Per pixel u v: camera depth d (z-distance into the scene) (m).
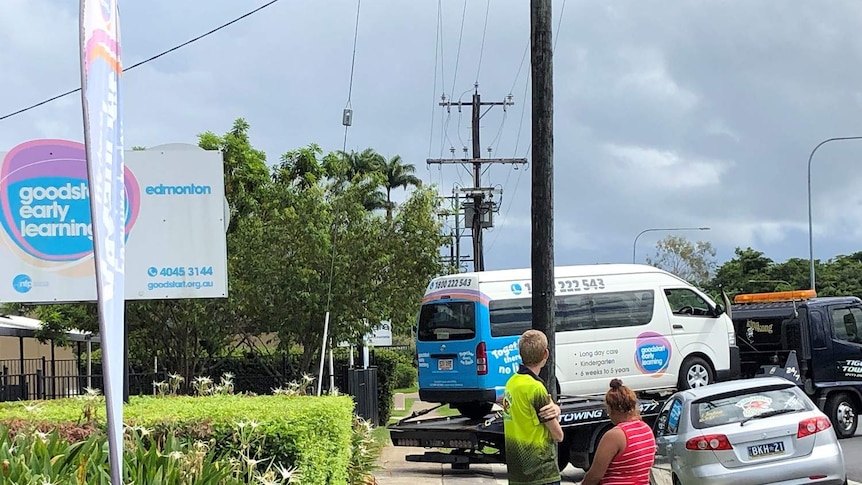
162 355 18.23
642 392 17.53
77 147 10.57
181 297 10.73
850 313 19.34
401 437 15.52
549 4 10.36
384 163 63.50
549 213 10.16
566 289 17.16
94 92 3.75
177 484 5.34
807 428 10.18
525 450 6.77
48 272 10.46
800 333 18.89
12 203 10.45
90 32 3.71
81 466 5.15
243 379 19.34
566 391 16.80
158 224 10.73
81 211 10.54
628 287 17.62
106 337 3.79
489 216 35.84
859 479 13.62
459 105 37.09
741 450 10.05
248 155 19.19
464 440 14.80
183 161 10.79
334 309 17.28
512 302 16.75
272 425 7.14
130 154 10.71
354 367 20.97
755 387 10.61
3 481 4.80
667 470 10.70
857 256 71.75
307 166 22.56
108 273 3.86
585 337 17.08
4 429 5.88
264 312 17.25
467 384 16.53
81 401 8.80
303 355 17.69
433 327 17.16
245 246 17.39
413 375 45.69
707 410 10.45
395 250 18.28
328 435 7.70
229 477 5.85
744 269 68.31
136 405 8.02
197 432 7.03
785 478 9.98
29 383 20.61
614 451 6.54
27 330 20.95
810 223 36.31
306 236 17.03
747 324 20.39
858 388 19.00
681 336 17.89
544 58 10.32
